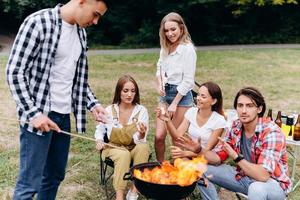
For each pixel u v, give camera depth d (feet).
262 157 11.44
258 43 63.36
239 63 42.47
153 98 27.37
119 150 13.35
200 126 13.84
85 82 11.14
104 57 44.80
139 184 10.59
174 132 13.79
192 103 15.29
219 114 13.85
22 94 9.82
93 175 15.81
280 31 64.49
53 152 11.37
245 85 32.35
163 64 15.47
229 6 62.44
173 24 14.79
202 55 47.24
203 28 62.18
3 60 40.93
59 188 14.76
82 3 10.05
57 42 10.13
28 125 10.23
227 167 12.45
